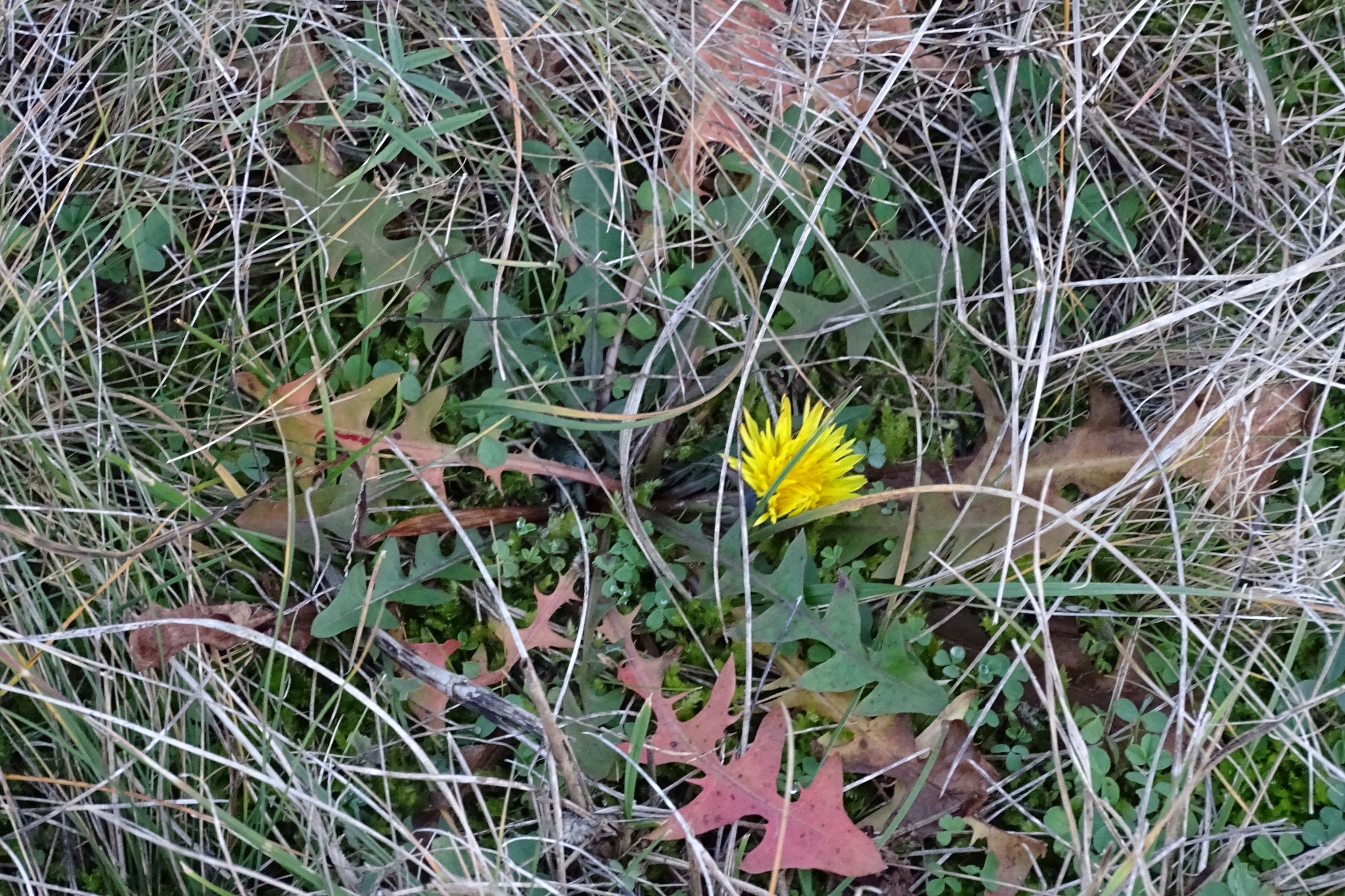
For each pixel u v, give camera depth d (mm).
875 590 780
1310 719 779
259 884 762
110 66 787
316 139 788
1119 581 794
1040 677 787
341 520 773
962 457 802
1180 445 774
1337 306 794
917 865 777
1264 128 803
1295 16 807
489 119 797
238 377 777
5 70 782
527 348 785
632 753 752
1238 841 771
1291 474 801
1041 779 777
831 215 805
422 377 792
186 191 786
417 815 771
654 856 763
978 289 805
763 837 775
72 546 757
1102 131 799
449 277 788
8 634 742
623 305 792
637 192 795
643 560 782
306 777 760
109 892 763
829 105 800
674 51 785
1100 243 811
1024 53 800
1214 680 773
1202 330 800
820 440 768
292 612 766
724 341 800
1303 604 776
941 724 775
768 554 789
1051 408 805
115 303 787
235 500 779
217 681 761
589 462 786
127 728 760
